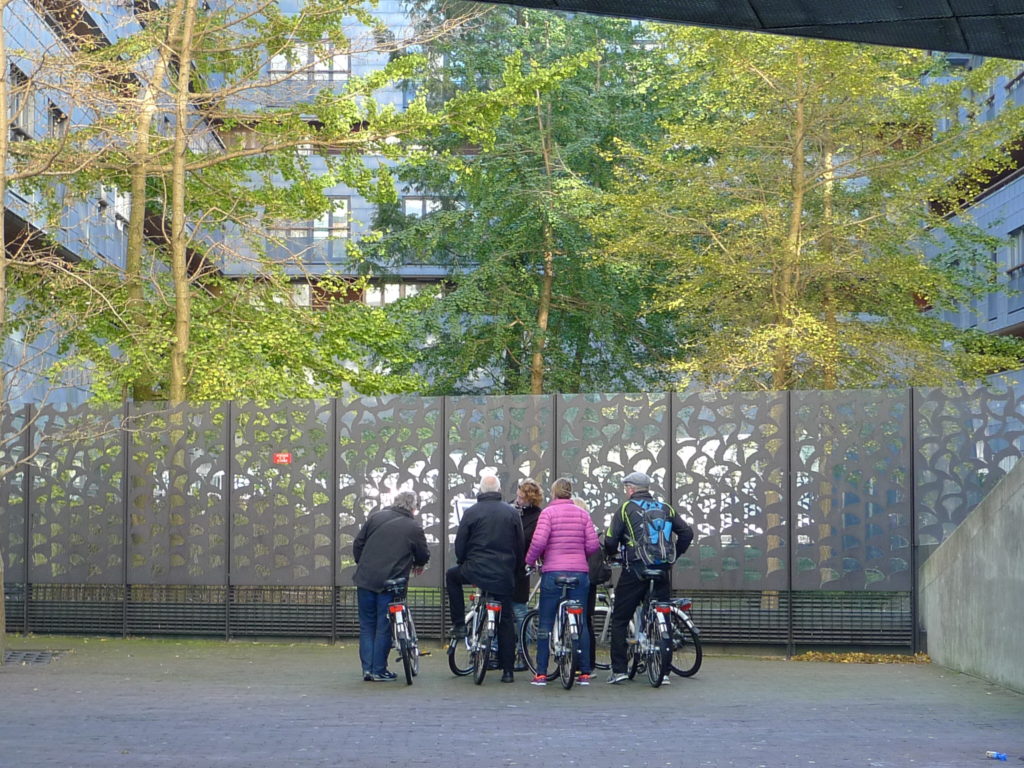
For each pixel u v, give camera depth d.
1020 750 9.38
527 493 14.48
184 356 21.17
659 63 33.44
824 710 11.64
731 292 25.83
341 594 17.58
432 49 34.47
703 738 9.89
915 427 16.50
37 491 18.20
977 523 14.34
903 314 26.61
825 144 25.52
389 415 17.55
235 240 23.61
